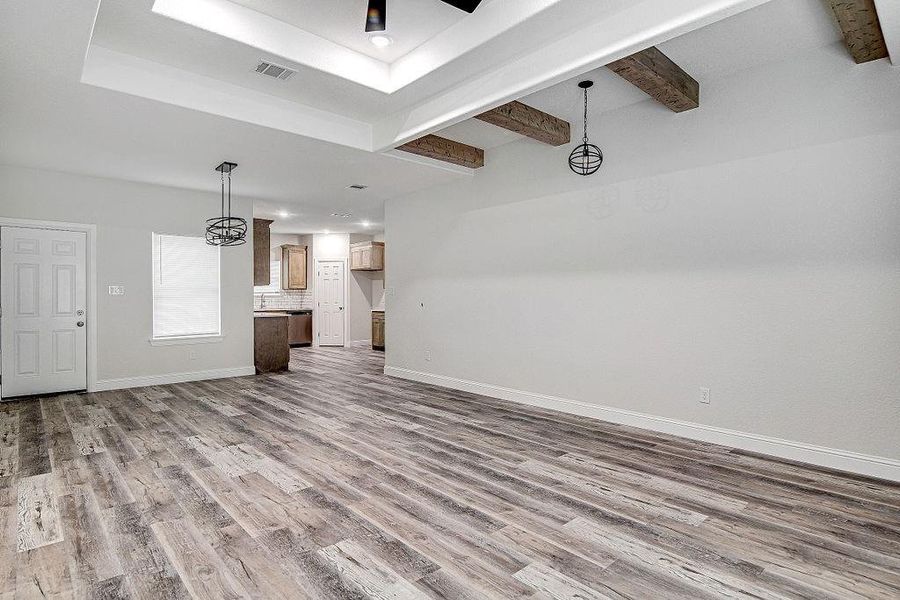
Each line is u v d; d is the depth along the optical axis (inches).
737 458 133.6
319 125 167.0
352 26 128.0
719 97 144.5
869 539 90.9
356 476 121.0
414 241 254.4
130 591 74.7
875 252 120.0
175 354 245.9
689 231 151.3
